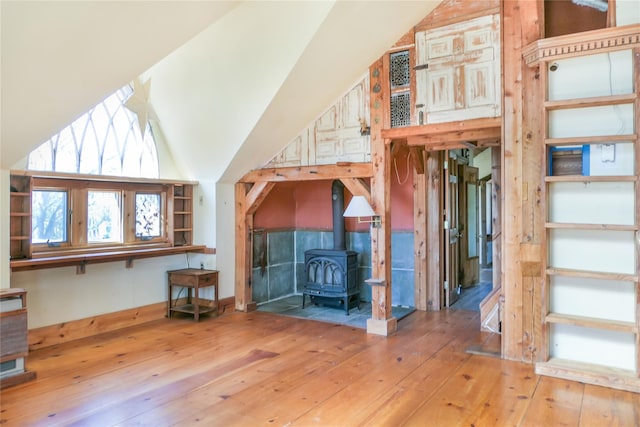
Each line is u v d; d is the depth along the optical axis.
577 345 3.46
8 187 3.59
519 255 3.69
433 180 5.66
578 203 3.41
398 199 5.93
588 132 3.37
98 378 3.36
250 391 3.12
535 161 3.60
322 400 2.97
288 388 3.17
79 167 4.55
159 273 5.29
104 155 4.80
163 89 4.88
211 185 5.46
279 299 6.45
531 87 3.61
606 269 3.34
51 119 3.32
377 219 4.58
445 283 5.83
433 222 5.67
